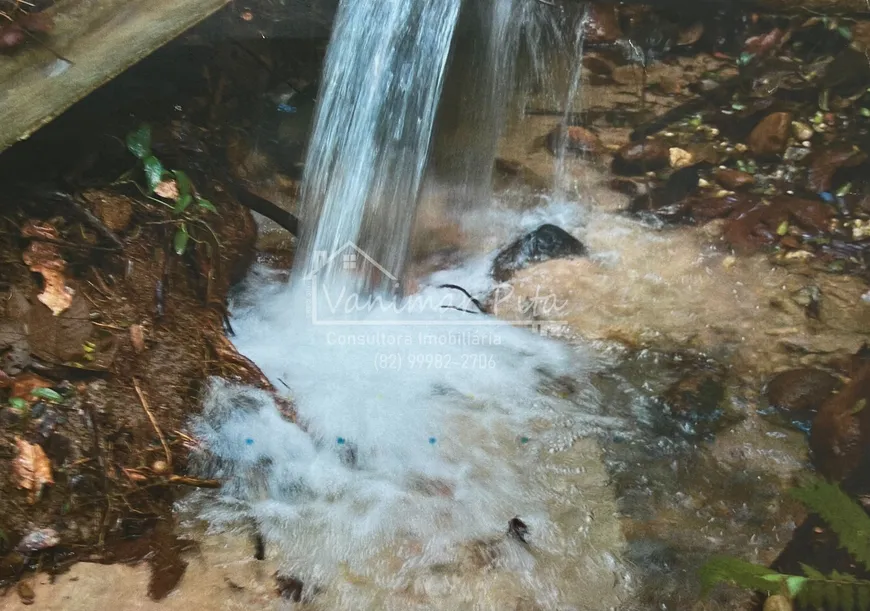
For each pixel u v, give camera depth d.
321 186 1.52
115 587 1.04
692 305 1.46
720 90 1.88
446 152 1.54
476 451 1.23
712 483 1.18
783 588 0.96
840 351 1.37
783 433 1.25
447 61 1.43
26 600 1.02
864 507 1.13
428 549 1.10
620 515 1.14
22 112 1.29
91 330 1.23
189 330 1.29
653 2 1.87
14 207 1.29
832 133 1.79
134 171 1.40
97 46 1.39
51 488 1.10
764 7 1.93
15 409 1.14
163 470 1.15
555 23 1.69
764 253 1.56
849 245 1.57
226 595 1.04
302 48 1.57
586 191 1.69
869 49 1.90
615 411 1.29
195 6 1.47
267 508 1.15
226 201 1.48
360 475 1.20
